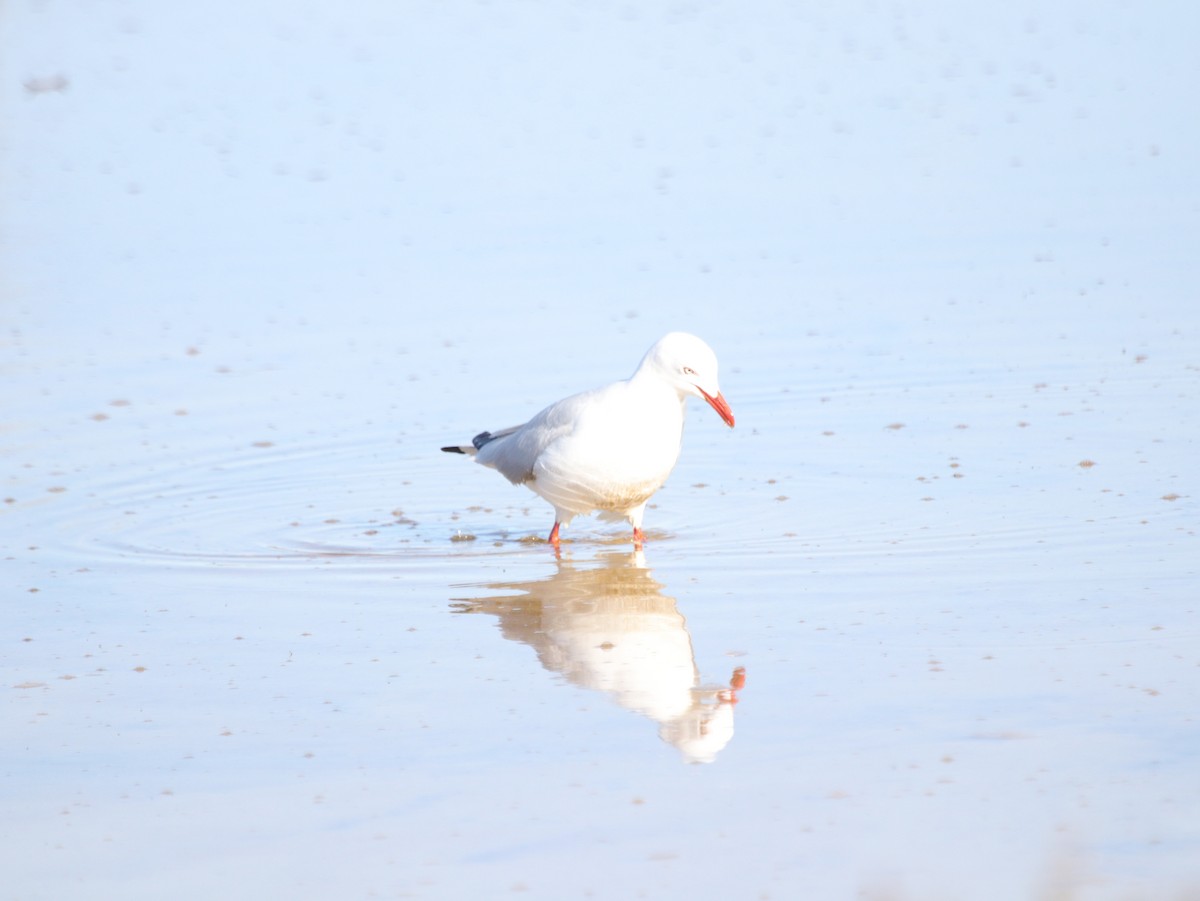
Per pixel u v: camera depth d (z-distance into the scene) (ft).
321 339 65.16
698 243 77.30
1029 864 23.95
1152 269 68.49
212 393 59.00
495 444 45.68
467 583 39.70
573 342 63.21
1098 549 39.24
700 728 29.68
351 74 120.98
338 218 84.58
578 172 92.58
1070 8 137.18
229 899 24.08
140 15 145.28
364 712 31.19
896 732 28.94
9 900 24.31
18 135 106.42
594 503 42.16
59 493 48.62
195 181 93.50
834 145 96.32
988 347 59.77
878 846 24.76
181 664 34.27
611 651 34.24
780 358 60.23
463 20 139.54
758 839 25.18
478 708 31.19
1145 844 24.31
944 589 36.96
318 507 47.24
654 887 23.82
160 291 72.90
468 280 72.74
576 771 28.02
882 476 47.06
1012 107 103.71
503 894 23.82
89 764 29.22
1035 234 75.46
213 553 42.91
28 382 60.75
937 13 137.18
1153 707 29.40
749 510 44.75
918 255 73.36
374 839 25.76
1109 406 52.31
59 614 37.91
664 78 116.37
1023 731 28.66
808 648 33.58
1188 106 100.78
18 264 77.92
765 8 141.69
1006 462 47.47
